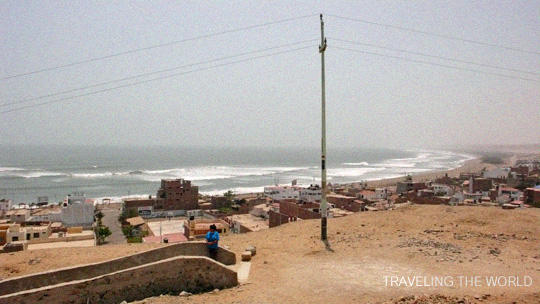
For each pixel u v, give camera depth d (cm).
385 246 1606
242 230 6131
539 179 11650
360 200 8112
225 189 14050
